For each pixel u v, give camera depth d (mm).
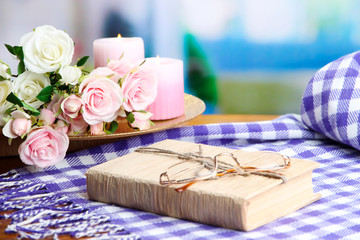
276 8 2168
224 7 2188
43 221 957
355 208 993
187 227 939
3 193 1053
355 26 2127
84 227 937
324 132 1250
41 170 1173
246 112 2270
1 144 1229
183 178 966
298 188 991
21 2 2160
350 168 1160
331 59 2176
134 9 2180
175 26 2201
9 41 2174
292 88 2229
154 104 1229
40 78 1143
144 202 983
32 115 1128
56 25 2178
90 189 1035
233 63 2236
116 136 1148
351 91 1203
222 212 922
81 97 1125
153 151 1077
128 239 899
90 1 2170
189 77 2256
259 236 910
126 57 1274
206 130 1268
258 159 1022
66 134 1147
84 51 2193
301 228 932
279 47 2201
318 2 2133
